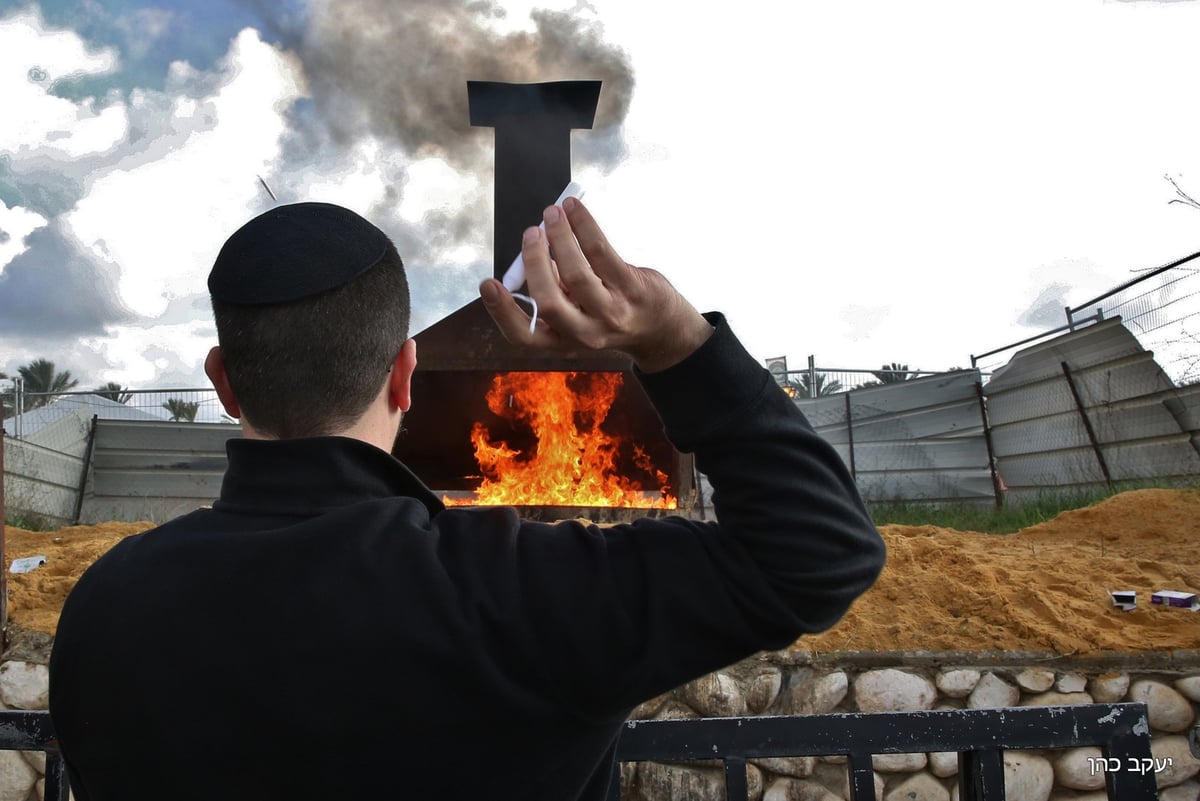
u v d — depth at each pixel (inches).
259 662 27.3
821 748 54.1
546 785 28.6
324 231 32.0
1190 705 130.1
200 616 28.2
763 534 28.8
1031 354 373.4
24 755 134.1
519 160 197.2
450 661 27.1
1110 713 55.1
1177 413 303.3
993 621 138.8
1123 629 137.4
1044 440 364.8
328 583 27.9
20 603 142.7
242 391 31.3
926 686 131.6
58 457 379.6
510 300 26.2
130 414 432.1
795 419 30.6
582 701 28.4
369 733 26.8
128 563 31.2
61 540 193.0
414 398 207.5
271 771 26.9
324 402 31.2
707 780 129.0
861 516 30.4
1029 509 297.4
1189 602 141.8
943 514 317.1
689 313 29.6
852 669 133.0
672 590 28.4
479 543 30.3
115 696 28.4
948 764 129.5
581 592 28.7
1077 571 160.4
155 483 402.0
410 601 27.7
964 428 396.8
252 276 30.7
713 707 131.2
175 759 27.3
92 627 29.8
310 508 30.3
